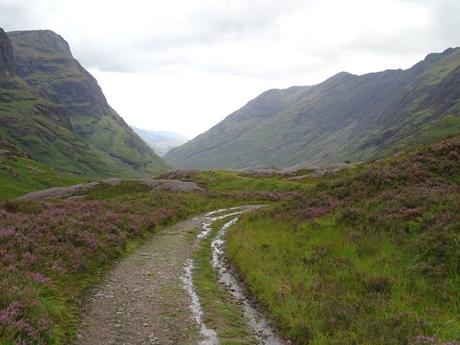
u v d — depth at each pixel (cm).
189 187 6362
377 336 1134
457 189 2238
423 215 1961
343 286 1559
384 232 1964
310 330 1248
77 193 7162
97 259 2000
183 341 1247
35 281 1487
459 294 1352
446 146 2925
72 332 1251
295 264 1919
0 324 1062
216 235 3053
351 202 2586
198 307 1534
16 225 2111
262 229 2831
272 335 1318
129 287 1733
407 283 1480
